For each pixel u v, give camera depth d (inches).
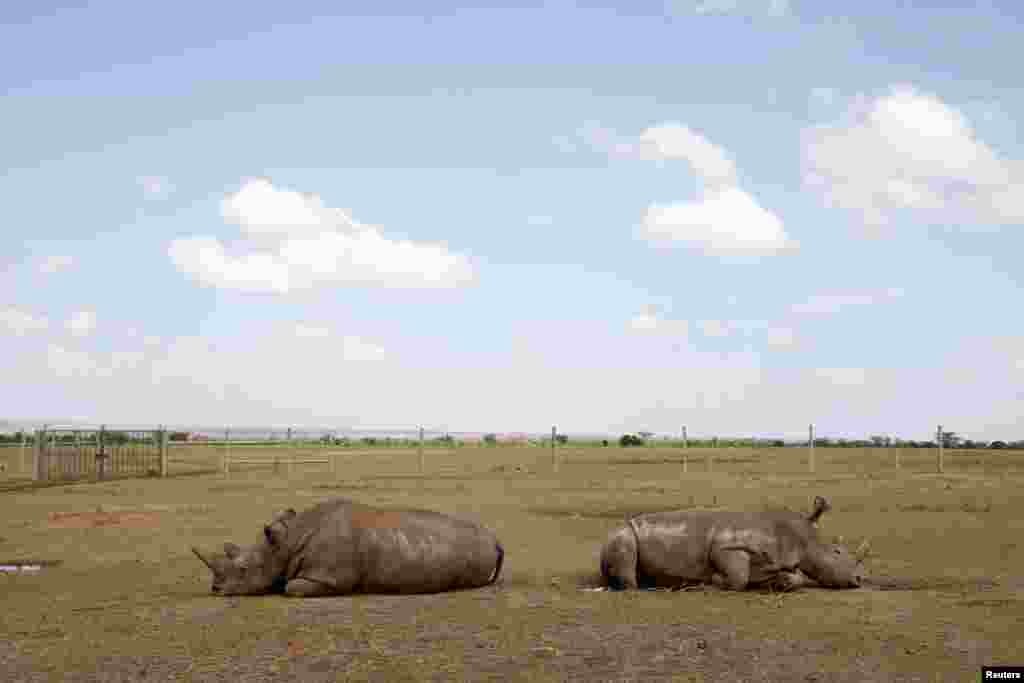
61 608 461.1
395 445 3831.2
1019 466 1707.7
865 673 330.0
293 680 325.1
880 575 555.5
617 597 483.5
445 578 499.2
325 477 1534.2
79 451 1978.3
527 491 1208.2
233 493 1236.5
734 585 495.2
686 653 359.3
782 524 506.6
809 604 461.1
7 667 343.6
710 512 517.0
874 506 975.0
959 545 692.7
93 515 959.0
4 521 904.9
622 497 1112.8
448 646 371.2
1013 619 422.3
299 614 437.1
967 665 340.5
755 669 336.2
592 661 347.9
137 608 456.4
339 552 487.2
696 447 3309.5
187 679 327.0
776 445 3555.6
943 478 1365.7
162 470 1696.6
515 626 407.2
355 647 370.0
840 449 2893.7
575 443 4192.9
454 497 1128.2
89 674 333.7
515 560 642.8
